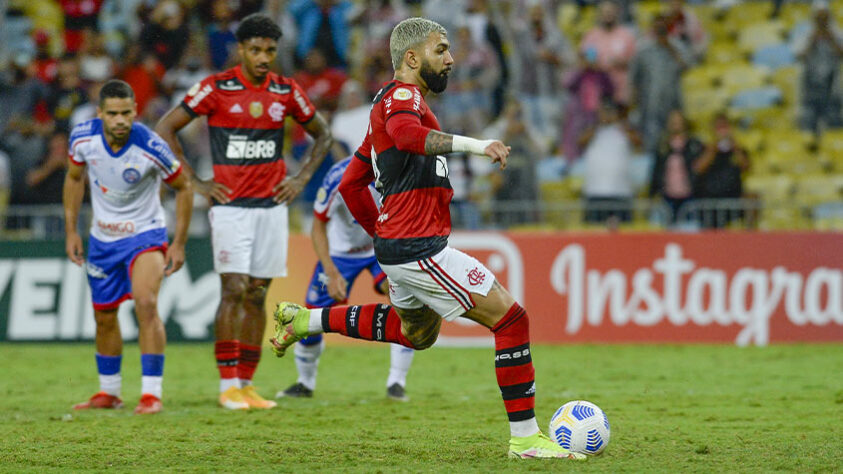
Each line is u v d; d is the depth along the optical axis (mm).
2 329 44812
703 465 17703
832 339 45688
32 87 56219
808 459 18484
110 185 25688
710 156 53094
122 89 24750
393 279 18094
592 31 59594
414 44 17688
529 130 58844
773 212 51031
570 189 58656
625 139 56344
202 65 57406
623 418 24906
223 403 27281
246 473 17266
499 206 51688
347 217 28172
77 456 19250
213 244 27672
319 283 28953
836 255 45750
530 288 45438
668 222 52500
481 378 35125
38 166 53094
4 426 23641
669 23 61375
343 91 56719
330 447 20172
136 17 59562
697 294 45469
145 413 25906
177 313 44875
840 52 61969
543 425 23734
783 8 66500
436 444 20547
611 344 45344
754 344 45406
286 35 57969
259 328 27938
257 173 27609
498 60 57906
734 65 64875
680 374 35562
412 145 16422
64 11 61750
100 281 26531
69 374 36281
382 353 43719
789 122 63531
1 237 48375
